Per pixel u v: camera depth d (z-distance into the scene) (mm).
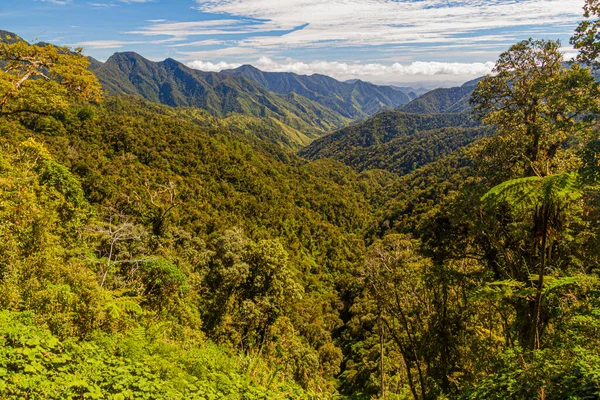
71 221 17578
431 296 12875
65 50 18203
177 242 31734
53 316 7258
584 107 9898
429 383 12844
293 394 8766
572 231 10633
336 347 36844
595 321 6211
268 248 27156
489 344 10945
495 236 11883
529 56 12859
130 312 11156
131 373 6156
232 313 23922
